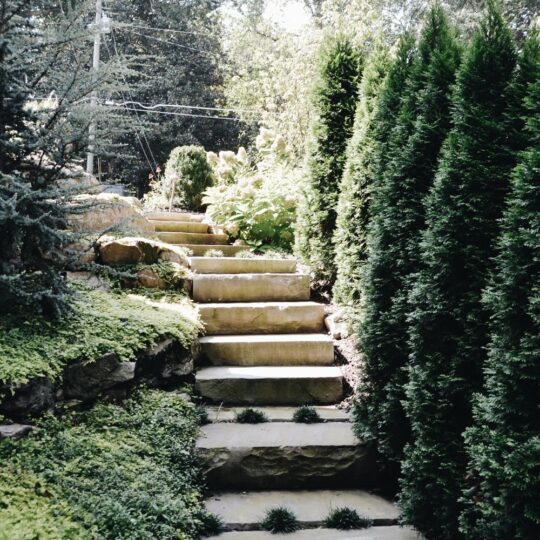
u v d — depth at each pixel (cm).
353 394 416
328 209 535
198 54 1895
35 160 339
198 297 520
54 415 290
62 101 321
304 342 455
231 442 341
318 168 539
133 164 1714
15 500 217
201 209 1080
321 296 552
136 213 549
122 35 1794
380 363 336
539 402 210
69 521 216
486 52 270
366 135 451
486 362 236
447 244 265
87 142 331
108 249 483
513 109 254
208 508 307
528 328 217
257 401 413
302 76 1019
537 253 208
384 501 324
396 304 324
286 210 699
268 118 1152
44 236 324
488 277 254
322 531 290
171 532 250
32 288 329
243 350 452
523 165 219
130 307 416
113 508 235
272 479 336
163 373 383
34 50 317
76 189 330
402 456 321
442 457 261
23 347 293
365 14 1070
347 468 339
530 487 195
